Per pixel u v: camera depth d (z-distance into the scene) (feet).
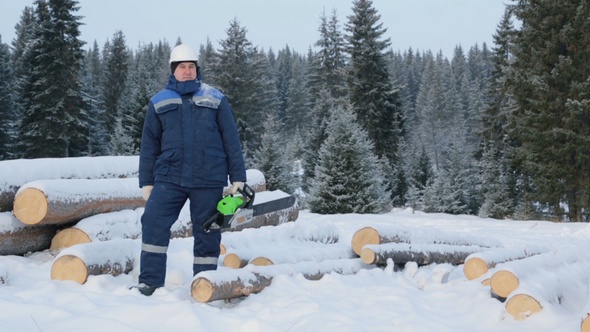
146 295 13.62
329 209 68.28
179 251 17.87
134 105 125.29
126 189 20.72
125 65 197.77
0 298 12.26
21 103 133.90
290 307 12.36
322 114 123.44
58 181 17.94
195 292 12.92
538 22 79.30
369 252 18.12
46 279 15.05
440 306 13.73
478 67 382.22
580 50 74.54
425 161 128.16
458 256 21.54
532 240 30.86
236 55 156.04
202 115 14.37
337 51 161.58
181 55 14.40
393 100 121.19
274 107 191.62
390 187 115.14
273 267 15.14
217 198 14.46
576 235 34.83
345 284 15.11
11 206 17.85
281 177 92.07
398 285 16.67
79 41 114.52
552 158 77.41
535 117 76.28
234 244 18.90
